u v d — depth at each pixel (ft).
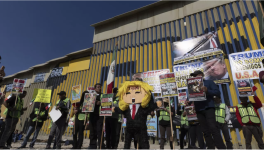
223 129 14.44
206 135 9.02
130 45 42.06
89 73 45.16
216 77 25.57
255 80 23.90
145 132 8.44
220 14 33.12
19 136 31.81
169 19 38.93
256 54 23.35
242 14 30.58
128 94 9.19
